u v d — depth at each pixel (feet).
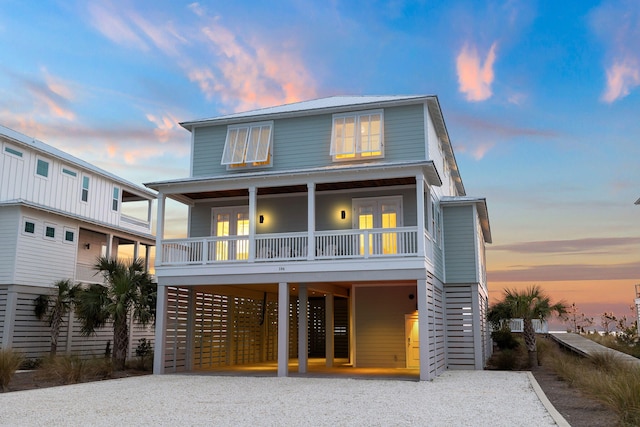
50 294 67.97
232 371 55.11
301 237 53.93
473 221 61.46
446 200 61.41
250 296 68.39
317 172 49.55
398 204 55.52
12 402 33.68
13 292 63.21
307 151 58.29
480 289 65.46
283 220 58.75
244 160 58.70
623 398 26.17
